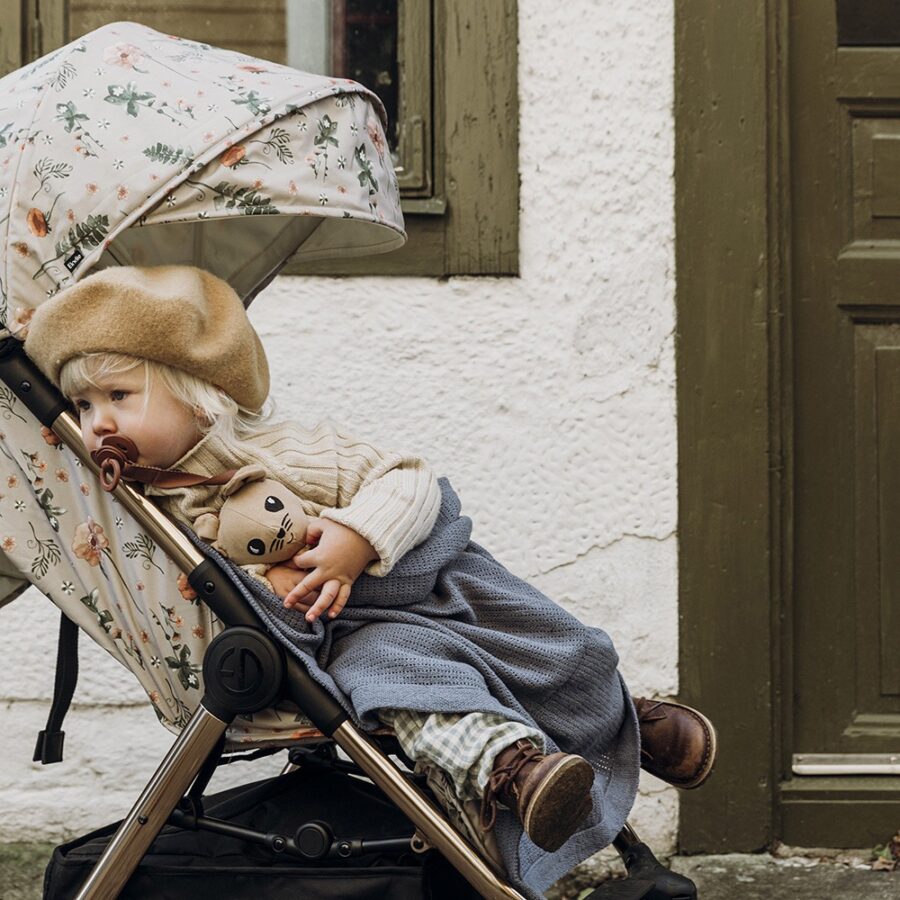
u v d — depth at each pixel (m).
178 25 3.45
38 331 1.97
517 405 3.33
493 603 2.14
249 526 1.96
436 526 2.16
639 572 3.31
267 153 1.99
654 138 3.29
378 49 3.42
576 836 2.05
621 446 3.31
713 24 3.28
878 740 3.41
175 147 1.95
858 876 3.21
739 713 3.30
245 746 2.03
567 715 2.12
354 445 2.14
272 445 2.10
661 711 2.31
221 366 2.03
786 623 3.35
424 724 1.89
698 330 3.29
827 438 3.41
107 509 2.05
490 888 1.87
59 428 2.00
